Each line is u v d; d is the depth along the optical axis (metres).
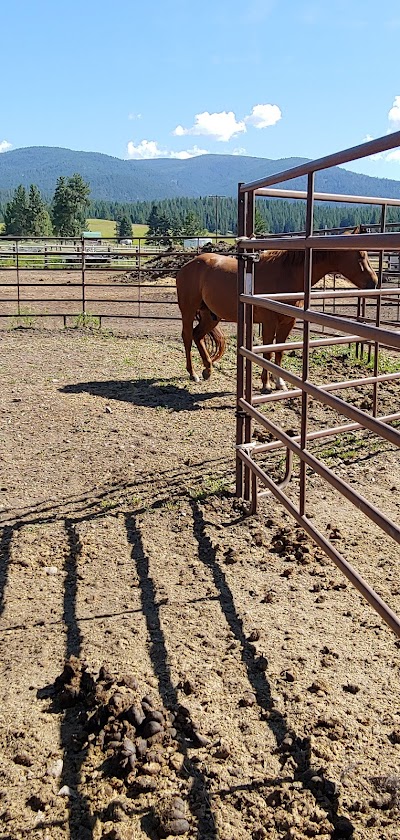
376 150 2.43
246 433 4.59
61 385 8.00
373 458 5.54
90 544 4.08
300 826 2.10
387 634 3.14
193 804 2.19
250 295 4.26
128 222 97.38
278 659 2.95
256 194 4.25
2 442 5.91
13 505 4.64
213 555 3.94
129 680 2.75
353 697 2.70
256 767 2.34
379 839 2.05
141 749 2.38
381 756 2.38
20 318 14.31
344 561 2.92
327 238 2.89
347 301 16.92
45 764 2.37
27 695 2.75
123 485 4.99
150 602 3.44
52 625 3.24
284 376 3.58
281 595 3.50
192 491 4.82
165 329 13.00
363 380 4.76
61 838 2.08
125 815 2.15
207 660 2.95
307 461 3.25
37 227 84.38
